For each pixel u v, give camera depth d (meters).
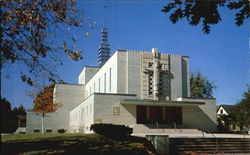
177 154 18.00
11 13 13.86
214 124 35.62
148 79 36.75
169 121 33.88
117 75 35.66
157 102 32.12
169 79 38.16
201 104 34.12
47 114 52.59
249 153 19.44
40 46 14.97
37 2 14.18
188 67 40.34
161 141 17.73
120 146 17.12
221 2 4.84
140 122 32.41
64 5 14.70
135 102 31.27
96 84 48.28
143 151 16.88
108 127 20.83
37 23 14.34
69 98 54.72
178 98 36.19
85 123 35.47
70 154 14.62
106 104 30.95
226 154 18.61
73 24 15.09
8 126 35.41
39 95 43.81
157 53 37.91
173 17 5.07
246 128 39.16
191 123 34.69
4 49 13.19
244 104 38.81
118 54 36.25
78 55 15.94
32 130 51.53
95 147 16.47
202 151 18.98
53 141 18.20
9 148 15.79
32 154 14.30
